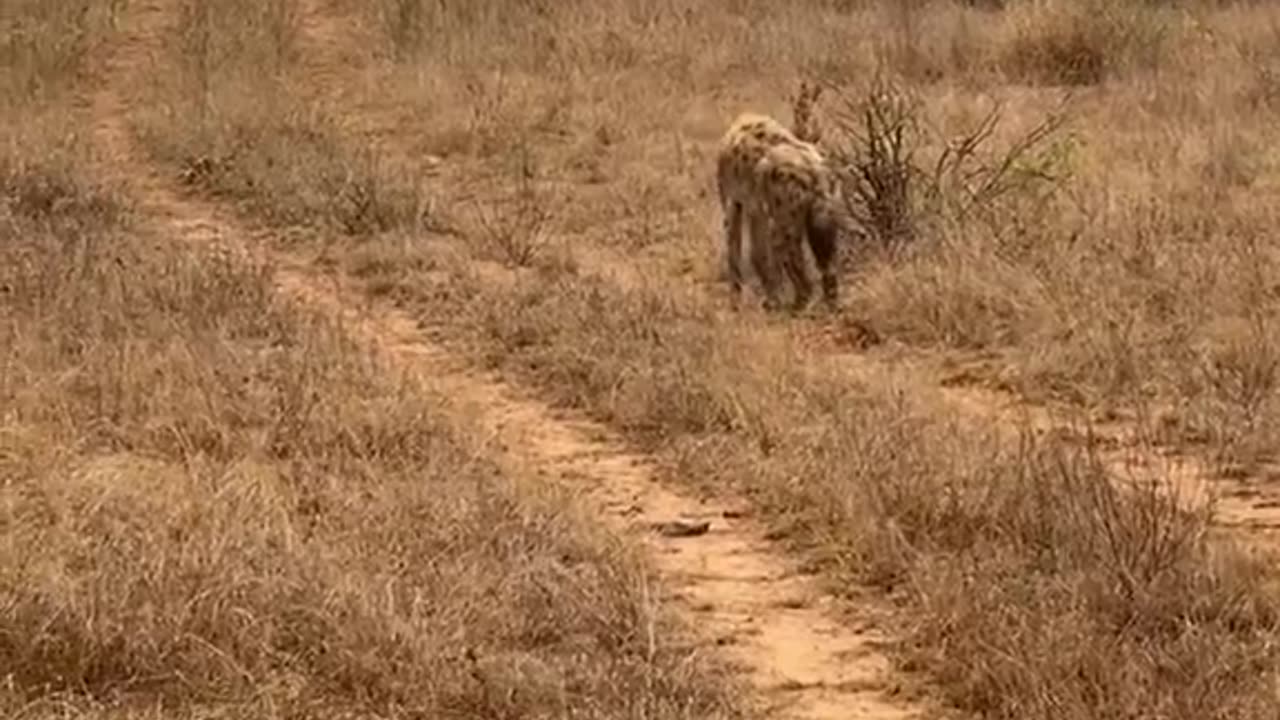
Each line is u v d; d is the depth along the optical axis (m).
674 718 14.45
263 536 17.02
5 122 40.72
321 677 14.77
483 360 25.47
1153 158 36.41
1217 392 23.27
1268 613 16.27
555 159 39.28
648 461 21.48
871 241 30.23
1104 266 28.09
